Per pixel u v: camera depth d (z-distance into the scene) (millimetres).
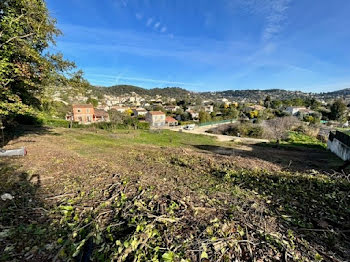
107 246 1734
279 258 1626
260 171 5047
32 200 2715
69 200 2707
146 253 1624
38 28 5297
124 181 3432
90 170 4148
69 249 1772
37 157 5090
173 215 2221
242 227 2055
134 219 2094
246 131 23469
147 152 7840
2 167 4090
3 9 4816
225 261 1551
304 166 7707
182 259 1518
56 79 6824
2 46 4688
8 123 8570
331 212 2604
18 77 5289
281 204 2793
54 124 18797
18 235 1943
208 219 2180
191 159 6355
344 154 10078
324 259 1674
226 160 6336
